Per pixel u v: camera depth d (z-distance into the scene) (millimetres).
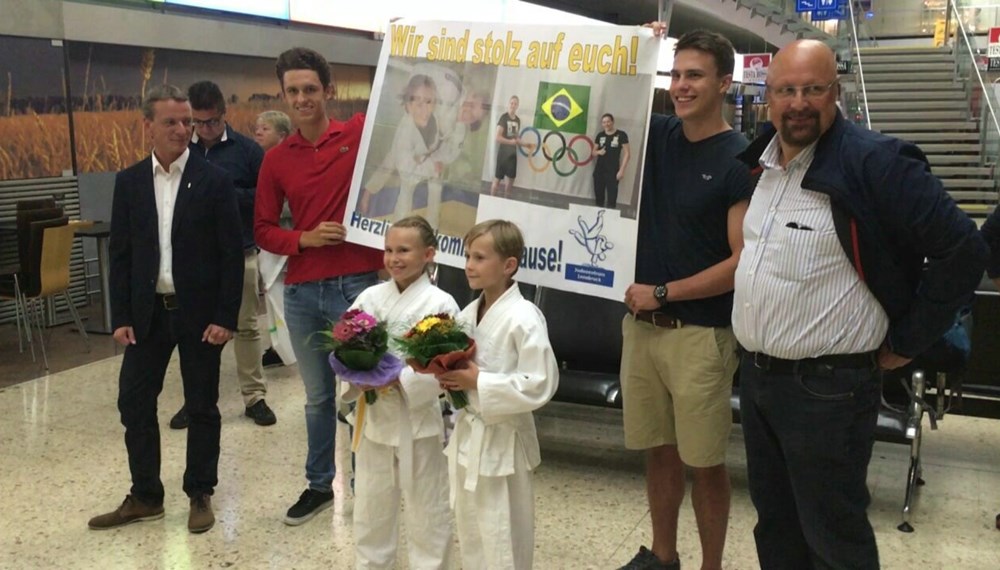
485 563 2510
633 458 4125
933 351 3369
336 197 3301
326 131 3316
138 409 3334
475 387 2320
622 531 3324
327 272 3305
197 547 3201
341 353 2496
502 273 2463
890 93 13289
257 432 4504
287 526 3371
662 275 2648
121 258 3238
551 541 3234
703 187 2508
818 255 2029
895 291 2023
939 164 11609
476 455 2402
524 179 2967
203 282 3252
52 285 6023
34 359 5973
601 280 2812
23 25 7043
